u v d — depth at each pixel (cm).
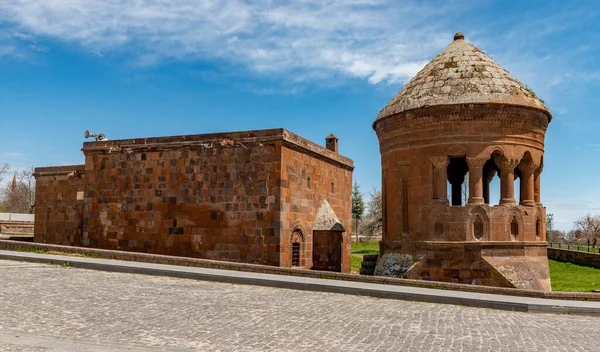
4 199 9794
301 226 2534
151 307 1153
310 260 2631
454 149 1655
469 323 1087
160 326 971
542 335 990
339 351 823
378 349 838
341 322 1050
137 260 2016
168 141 2555
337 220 2766
